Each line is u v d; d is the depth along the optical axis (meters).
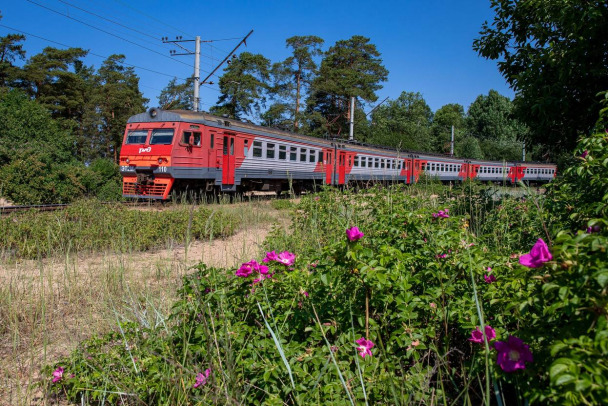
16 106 20.02
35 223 6.65
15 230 6.33
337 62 47.94
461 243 2.54
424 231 2.82
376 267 2.00
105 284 4.29
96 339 2.77
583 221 2.70
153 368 2.18
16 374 2.70
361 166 22.88
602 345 1.14
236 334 2.14
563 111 6.39
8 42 41.41
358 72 46.09
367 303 2.13
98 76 47.38
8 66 40.34
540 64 6.46
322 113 47.06
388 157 25.08
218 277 2.52
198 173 13.25
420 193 5.72
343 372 1.90
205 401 1.87
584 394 1.13
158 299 3.89
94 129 43.12
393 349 2.23
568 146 7.24
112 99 43.62
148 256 6.09
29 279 4.74
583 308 1.25
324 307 2.40
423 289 2.51
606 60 6.03
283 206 12.14
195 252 6.43
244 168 15.16
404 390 1.88
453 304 2.26
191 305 2.35
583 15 5.34
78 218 7.46
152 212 8.39
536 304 1.53
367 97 46.28
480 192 6.30
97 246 6.48
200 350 2.13
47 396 2.48
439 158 29.92
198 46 19.23
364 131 46.59
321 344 2.43
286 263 2.57
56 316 3.76
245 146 15.16
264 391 1.93
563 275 1.39
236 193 15.48
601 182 2.45
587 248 1.37
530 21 7.02
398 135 43.16
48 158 13.65
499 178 36.19
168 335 2.38
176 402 2.02
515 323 2.26
